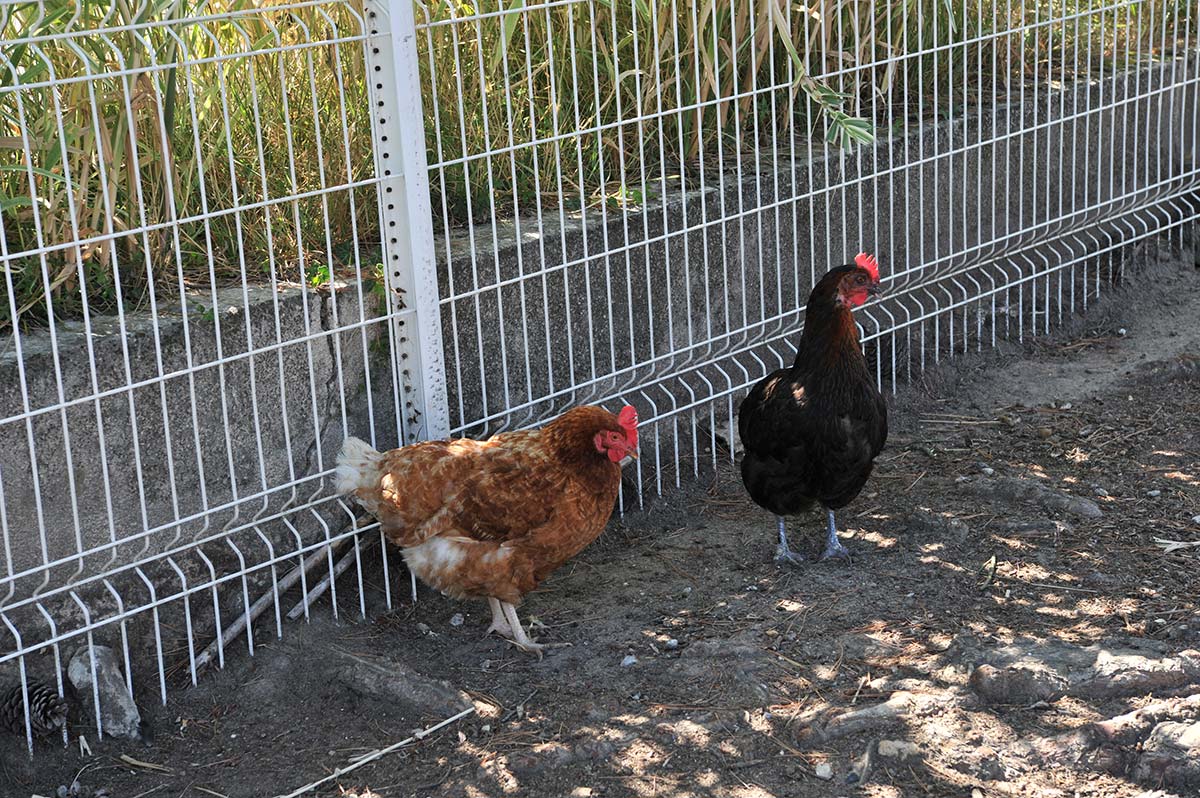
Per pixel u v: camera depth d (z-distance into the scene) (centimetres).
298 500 346
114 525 320
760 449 352
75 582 316
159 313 331
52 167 331
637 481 384
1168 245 495
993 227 429
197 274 348
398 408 345
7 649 319
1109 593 344
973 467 393
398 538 334
